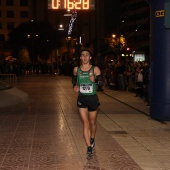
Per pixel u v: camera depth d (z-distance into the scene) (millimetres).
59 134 8883
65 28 80688
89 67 6895
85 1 27031
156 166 6273
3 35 96938
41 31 76875
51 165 6320
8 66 39969
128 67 24641
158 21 10477
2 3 96500
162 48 10422
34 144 7844
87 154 6844
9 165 6316
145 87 15383
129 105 14547
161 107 10633
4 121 10805
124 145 7754
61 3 26859
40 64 57219
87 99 6836
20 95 16484
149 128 9633
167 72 10422
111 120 10930
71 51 64500
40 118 11359
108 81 24047
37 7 94938
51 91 22172
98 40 23469
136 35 90438
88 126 6926
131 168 6148
